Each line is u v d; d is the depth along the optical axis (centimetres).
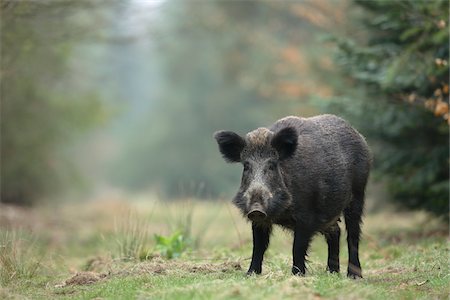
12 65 5388
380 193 5872
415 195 4447
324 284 2336
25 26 4794
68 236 5212
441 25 3556
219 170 16200
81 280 2748
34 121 7450
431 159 4216
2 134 7269
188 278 2561
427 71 3797
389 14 3900
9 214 5656
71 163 8394
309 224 2634
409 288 2461
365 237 4003
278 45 9750
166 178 17350
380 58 4125
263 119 13088
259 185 2456
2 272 2797
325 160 2697
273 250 3644
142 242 3538
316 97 4534
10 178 7662
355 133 2938
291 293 2131
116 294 2386
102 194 13375
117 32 6406
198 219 6156
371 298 2198
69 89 7931
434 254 3186
